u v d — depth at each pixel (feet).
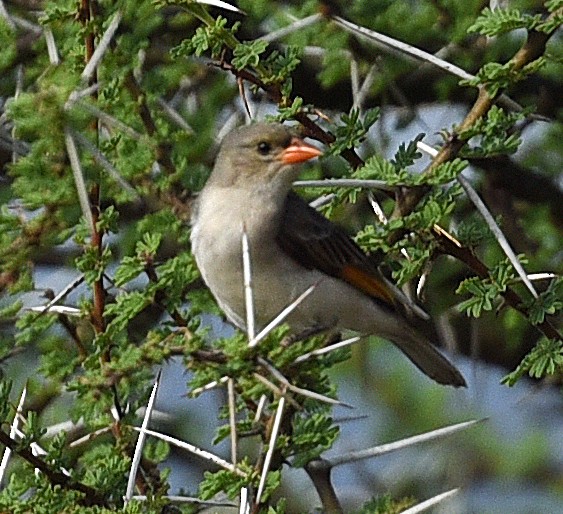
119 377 28.14
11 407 31.14
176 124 38.83
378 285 37.70
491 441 52.29
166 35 41.81
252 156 36.45
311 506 47.21
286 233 36.50
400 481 51.19
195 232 35.86
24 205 31.94
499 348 51.24
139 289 32.76
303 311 37.37
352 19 43.24
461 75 32.78
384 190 32.53
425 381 52.90
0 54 36.70
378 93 45.85
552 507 51.55
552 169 48.03
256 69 32.91
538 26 30.60
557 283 31.78
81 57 32.99
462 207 45.75
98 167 30.83
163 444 31.12
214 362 26.99
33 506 28.04
